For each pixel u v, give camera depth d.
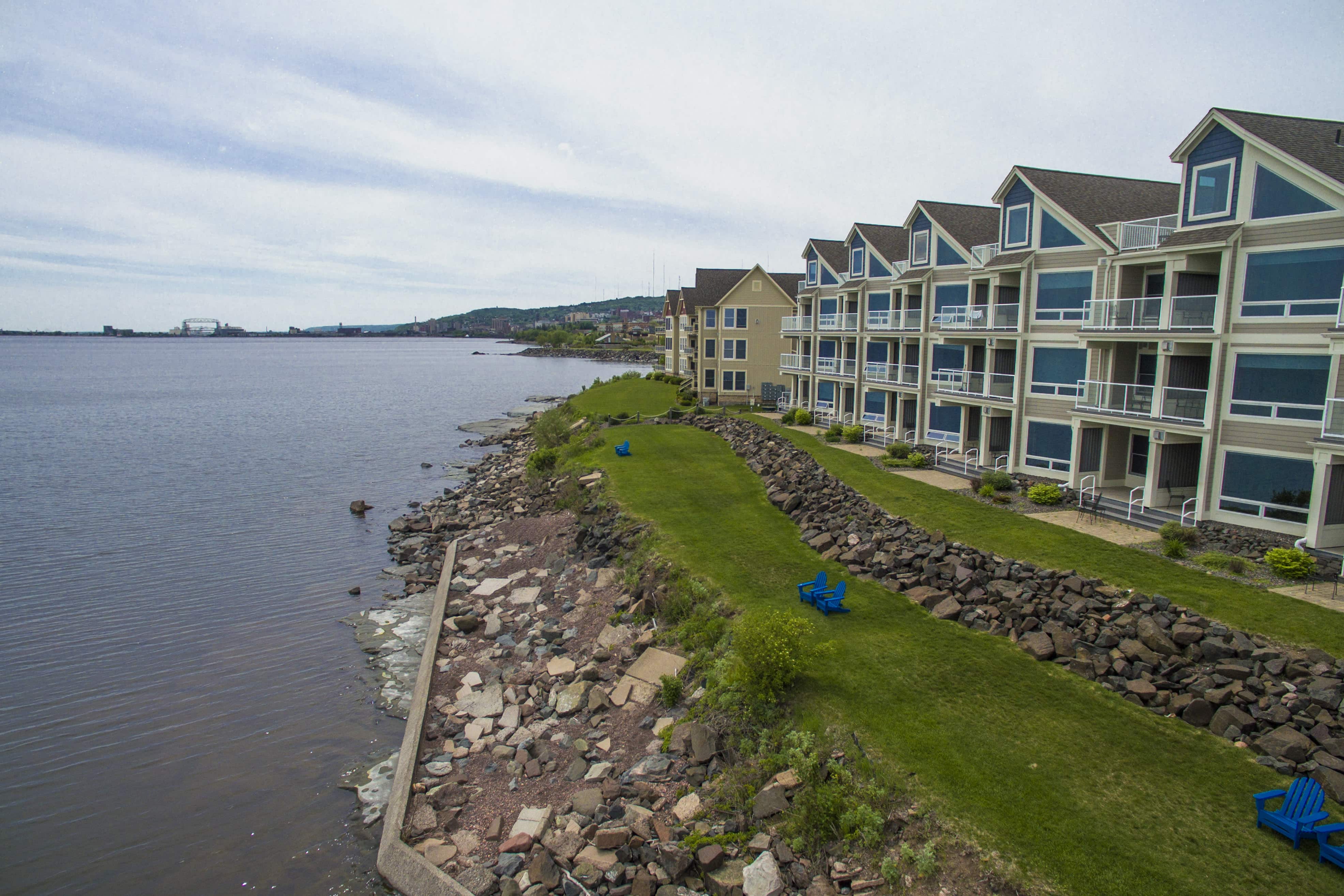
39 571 29.70
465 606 24.84
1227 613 16.20
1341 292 19.95
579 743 15.89
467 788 15.16
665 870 12.00
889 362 41.81
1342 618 15.84
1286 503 21.31
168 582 28.45
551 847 12.84
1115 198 30.34
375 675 21.02
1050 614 17.48
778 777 13.04
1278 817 10.83
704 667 17.27
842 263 49.47
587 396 69.81
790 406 53.97
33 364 189.50
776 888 11.20
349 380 133.12
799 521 27.30
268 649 22.67
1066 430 28.81
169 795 15.90
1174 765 12.50
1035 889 10.16
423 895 12.53
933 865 10.81
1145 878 10.19
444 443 62.59
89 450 58.34
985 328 32.41
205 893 13.20
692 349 75.69
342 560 31.17
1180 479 24.72
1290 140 21.47
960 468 32.31
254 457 55.59
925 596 19.38
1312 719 12.69
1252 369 21.88
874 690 15.01
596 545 26.94
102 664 21.80
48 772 16.72
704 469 36.34
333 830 14.77
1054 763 12.62
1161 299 24.56
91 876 13.63
